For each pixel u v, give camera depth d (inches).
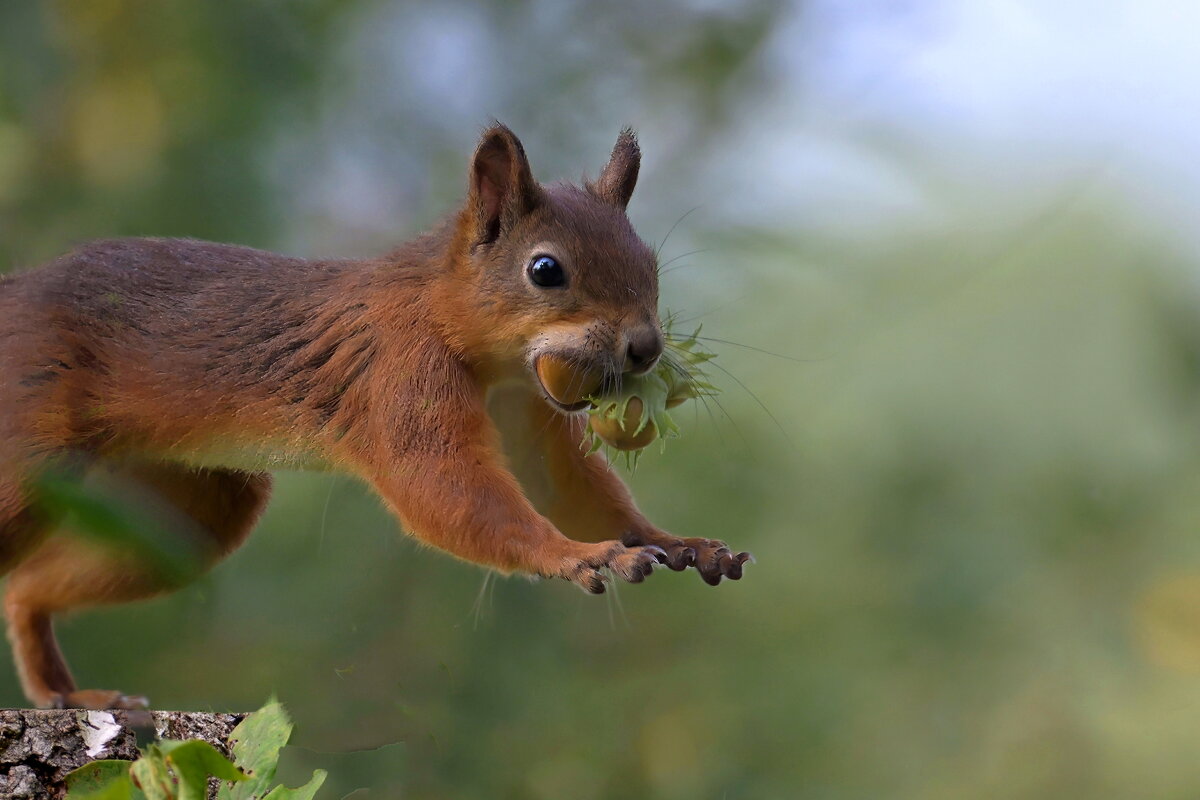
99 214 495.2
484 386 351.6
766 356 589.6
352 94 530.0
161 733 275.1
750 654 556.4
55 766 265.7
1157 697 604.7
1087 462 596.1
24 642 385.4
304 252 523.5
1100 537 606.5
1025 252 618.2
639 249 345.4
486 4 546.6
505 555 320.8
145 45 512.7
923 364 603.8
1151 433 605.0
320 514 497.0
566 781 491.5
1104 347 603.8
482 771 474.0
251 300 363.6
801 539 578.6
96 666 472.1
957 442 597.9
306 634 486.6
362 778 373.1
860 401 596.1
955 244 616.4
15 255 491.5
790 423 575.8
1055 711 594.9
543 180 530.6
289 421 353.4
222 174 506.9
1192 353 608.1
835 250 562.3
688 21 553.6
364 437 346.6
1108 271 616.4
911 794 549.0
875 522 582.6
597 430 335.0
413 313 345.4
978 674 586.6
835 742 546.6
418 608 497.0
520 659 500.7
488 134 342.6
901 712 573.0
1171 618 602.2
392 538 498.9
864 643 567.8
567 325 333.4
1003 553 580.1
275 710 258.4
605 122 547.5
